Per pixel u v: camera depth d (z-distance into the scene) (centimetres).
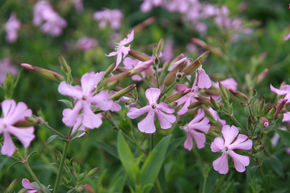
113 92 52
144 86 59
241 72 76
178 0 93
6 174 60
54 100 76
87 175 51
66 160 52
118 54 52
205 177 55
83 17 96
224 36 80
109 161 63
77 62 82
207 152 58
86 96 47
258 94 66
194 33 94
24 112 46
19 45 96
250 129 52
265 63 75
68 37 101
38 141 64
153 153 48
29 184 51
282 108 51
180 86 54
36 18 94
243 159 50
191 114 55
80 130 50
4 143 47
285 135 53
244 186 59
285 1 103
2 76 84
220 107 52
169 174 60
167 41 89
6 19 101
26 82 75
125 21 94
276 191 55
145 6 91
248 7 101
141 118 58
